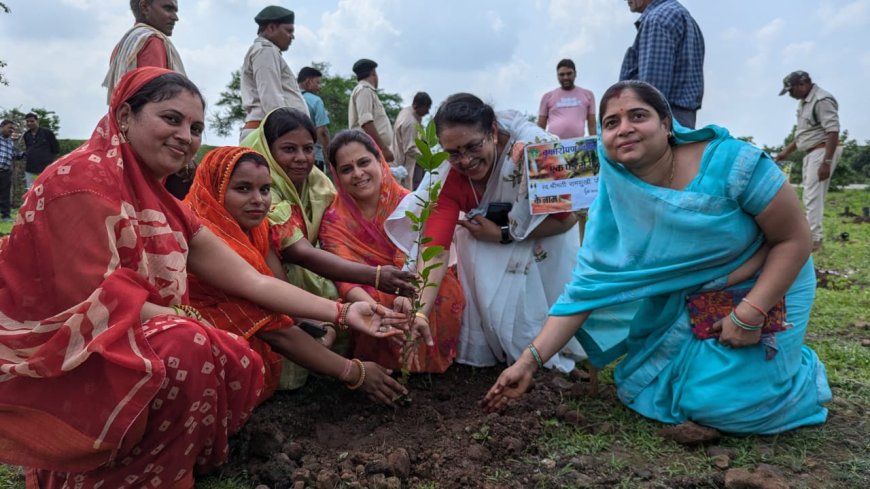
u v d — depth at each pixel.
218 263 2.73
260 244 3.16
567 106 9.46
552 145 3.41
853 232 11.12
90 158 2.17
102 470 2.13
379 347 3.47
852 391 3.31
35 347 2.03
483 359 3.75
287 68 5.89
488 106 3.29
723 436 2.79
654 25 4.66
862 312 4.90
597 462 2.59
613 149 2.71
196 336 2.15
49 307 2.11
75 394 2.02
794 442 2.74
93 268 2.04
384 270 3.20
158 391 2.07
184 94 2.34
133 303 2.06
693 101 4.79
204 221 2.91
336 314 2.84
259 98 5.71
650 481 2.46
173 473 2.20
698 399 2.73
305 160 3.53
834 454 2.64
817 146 8.27
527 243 3.67
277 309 2.80
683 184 2.73
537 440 2.79
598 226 2.99
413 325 3.11
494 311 3.59
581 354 3.70
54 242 2.07
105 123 2.28
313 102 7.39
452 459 2.62
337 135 3.65
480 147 3.24
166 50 4.39
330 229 3.62
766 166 2.60
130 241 2.16
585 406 3.13
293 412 3.10
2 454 2.05
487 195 3.58
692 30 4.74
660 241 2.76
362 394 3.29
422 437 2.86
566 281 3.76
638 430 2.86
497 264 3.63
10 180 12.57
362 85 8.51
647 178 2.78
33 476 2.29
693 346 2.81
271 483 2.47
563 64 9.32
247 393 2.39
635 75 4.98
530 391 3.26
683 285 2.79
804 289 2.85
